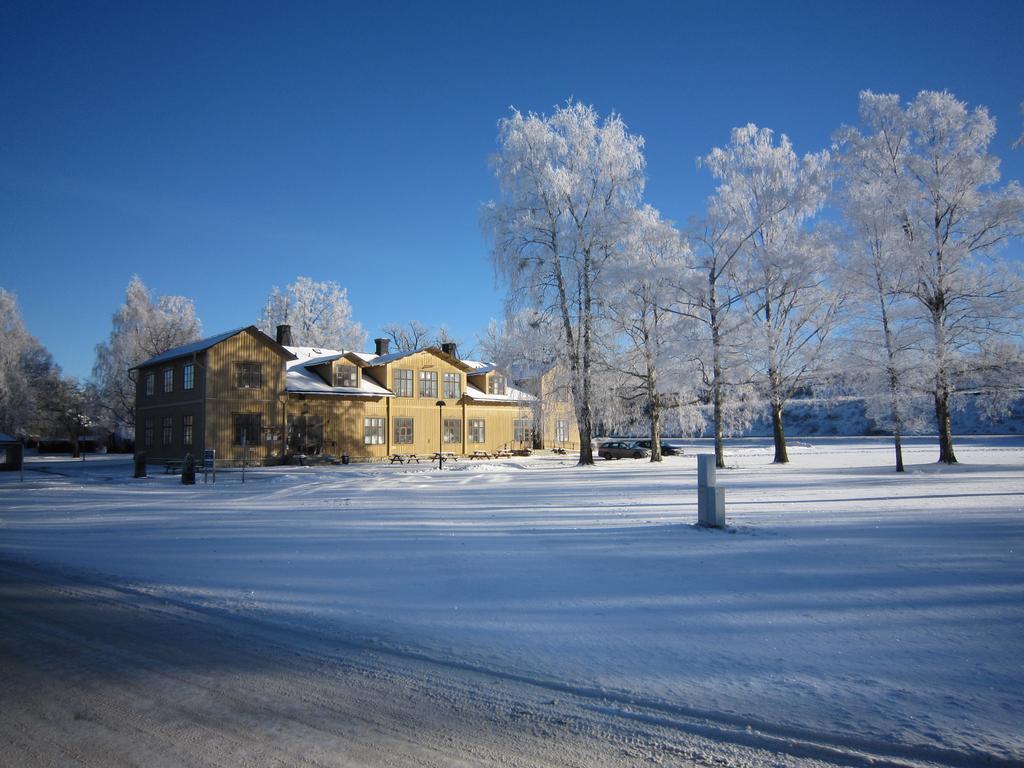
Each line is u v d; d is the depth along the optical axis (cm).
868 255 2720
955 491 1825
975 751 393
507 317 3447
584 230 3359
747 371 3005
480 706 473
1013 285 2595
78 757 396
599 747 411
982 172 2706
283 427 3856
